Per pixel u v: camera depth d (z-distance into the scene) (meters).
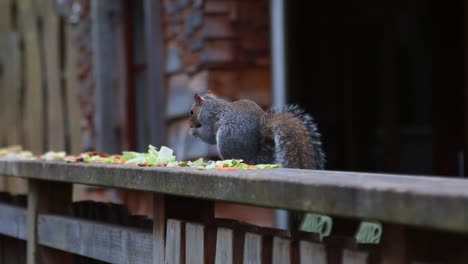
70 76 13.48
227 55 11.07
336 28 14.99
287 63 10.58
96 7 13.95
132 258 4.91
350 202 3.03
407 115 14.84
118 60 14.20
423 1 14.54
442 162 14.20
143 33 13.98
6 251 7.04
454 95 14.11
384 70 14.83
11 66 14.44
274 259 3.80
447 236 3.17
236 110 6.43
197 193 3.93
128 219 5.82
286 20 10.58
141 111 14.04
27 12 14.02
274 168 4.48
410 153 14.79
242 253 4.07
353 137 15.05
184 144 11.60
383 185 2.95
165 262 4.57
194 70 11.39
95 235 5.31
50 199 6.09
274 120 6.11
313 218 7.04
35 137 13.77
